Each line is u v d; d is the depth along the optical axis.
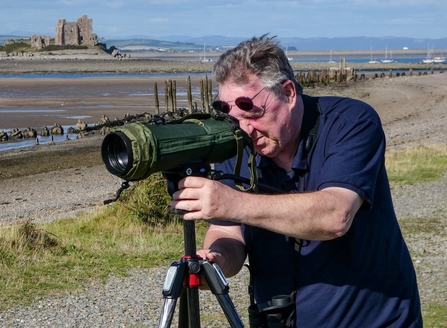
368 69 124.38
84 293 6.29
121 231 9.12
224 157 2.25
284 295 2.52
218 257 2.53
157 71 121.19
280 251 2.56
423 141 22.28
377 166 2.38
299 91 2.47
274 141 2.40
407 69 125.88
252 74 2.30
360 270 2.48
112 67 130.50
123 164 1.98
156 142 1.96
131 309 5.84
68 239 8.48
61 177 18.81
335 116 2.44
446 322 5.32
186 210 2.10
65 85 71.31
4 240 7.58
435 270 7.08
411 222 9.85
